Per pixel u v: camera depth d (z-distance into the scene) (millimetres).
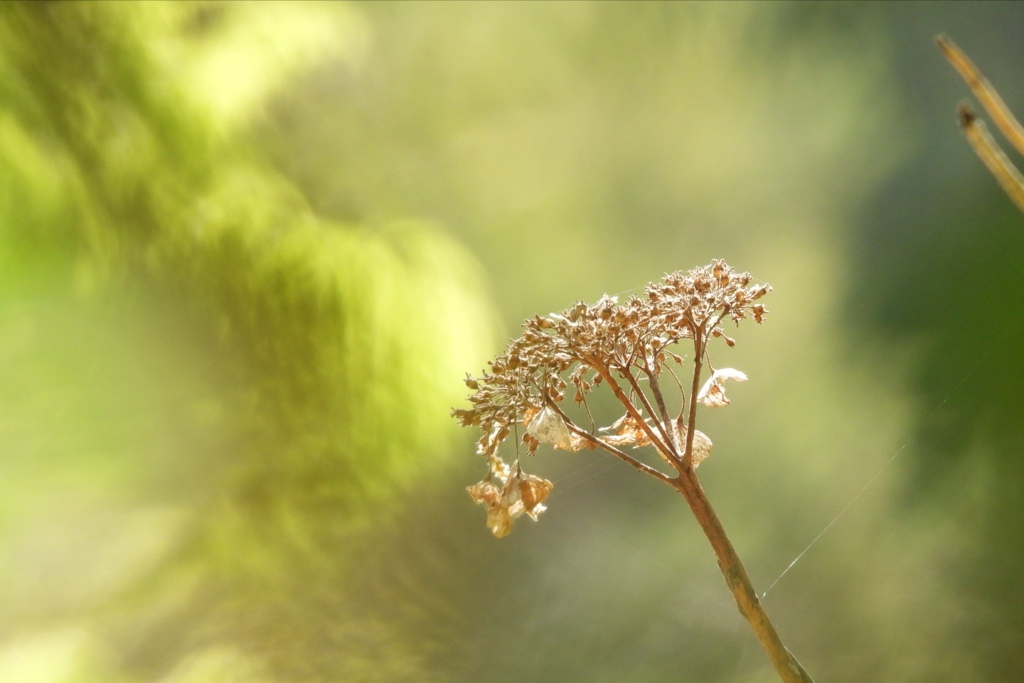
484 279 2098
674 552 2193
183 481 1838
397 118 3271
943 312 2939
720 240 3631
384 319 1883
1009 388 2008
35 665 1621
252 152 1960
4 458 1752
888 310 3080
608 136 3605
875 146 3508
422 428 1908
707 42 3641
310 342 1862
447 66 3430
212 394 1862
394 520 1874
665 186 3641
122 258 1787
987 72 3441
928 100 3480
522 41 3494
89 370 1803
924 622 1608
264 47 1991
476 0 3434
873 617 1668
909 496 1944
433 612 1738
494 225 3514
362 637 1691
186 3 1941
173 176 1827
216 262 1827
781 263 3451
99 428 1812
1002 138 3256
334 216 2312
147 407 1838
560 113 3555
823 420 2863
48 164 1695
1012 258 2914
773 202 3592
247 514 1829
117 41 1809
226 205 1836
